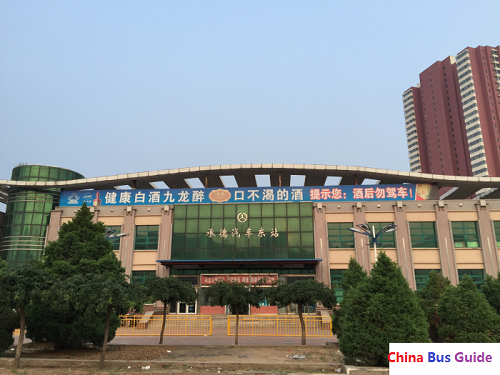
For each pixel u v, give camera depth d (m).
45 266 20.70
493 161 108.31
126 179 45.56
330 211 41.66
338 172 44.44
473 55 117.38
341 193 42.50
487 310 14.37
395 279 14.21
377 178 45.16
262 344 21.34
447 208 40.72
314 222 41.19
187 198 43.66
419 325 13.46
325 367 14.62
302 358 16.81
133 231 42.06
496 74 115.19
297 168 43.78
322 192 42.62
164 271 40.50
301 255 40.28
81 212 24.11
